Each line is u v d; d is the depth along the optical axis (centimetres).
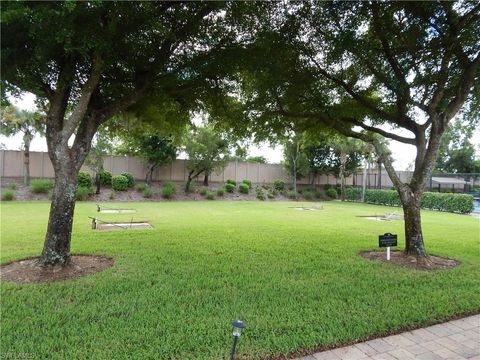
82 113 446
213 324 308
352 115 679
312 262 548
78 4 334
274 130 754
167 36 437
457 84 590
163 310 338
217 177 2661
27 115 1859
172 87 574
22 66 416
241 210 1518
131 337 280
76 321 308
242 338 283
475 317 353
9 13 289
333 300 376
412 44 539
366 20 517
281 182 2672
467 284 450
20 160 2114
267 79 582
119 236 733
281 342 278
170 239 715
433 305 369
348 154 2697
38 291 379
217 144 2252
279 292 398
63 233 461
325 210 1666
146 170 2394
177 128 755
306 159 2642
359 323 318
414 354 273
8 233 749
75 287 396
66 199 461
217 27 504
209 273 470
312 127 772
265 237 776
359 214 1487
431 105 564
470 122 698
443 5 485
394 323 320
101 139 1753
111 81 529
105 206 1542
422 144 602
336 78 620
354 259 575
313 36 557
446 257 616
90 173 2142
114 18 379
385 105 682
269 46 539
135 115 674
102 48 396
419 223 587
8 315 317
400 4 492
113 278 433
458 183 2484
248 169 2783
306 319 323
